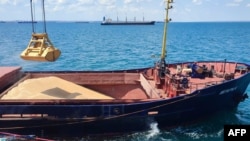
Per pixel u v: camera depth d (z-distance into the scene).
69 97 23.11
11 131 20.67
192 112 22.41
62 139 21.27
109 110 20.70
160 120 21.59
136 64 56.69
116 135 21.47
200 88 23.27
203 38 137.12
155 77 26.41
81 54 70.81
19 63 56.97
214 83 23.73
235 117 25.72
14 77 26.78
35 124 20.59
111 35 155.38
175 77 23.58
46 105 20.36
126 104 20.73
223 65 30.81
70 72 28.64
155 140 21.23
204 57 67.81
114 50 80.19
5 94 22.86
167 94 23.47
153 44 100.12
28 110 20.36
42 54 20.30
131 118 21.03
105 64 56.59
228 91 23.86
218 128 23.36
